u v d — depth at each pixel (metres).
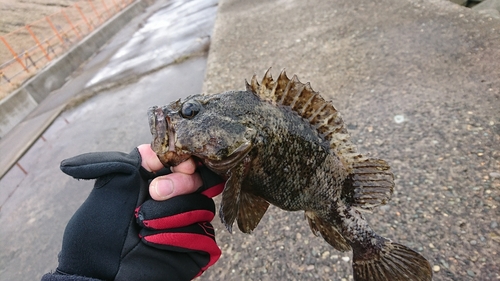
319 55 0.97
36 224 0.88
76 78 2.26
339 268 0.41
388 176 0.26
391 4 1.11
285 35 1.19
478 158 0.49
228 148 0.24
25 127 1.73
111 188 0.23
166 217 0.23
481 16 0.86
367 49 0.90
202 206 0.25
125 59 2.15
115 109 1.42
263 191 0.26
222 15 1.73
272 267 0.44
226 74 1.02
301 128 0.26
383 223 0.44
